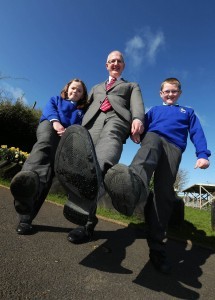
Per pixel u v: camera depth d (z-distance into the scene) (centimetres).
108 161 226
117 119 276
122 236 339
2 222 312
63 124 297
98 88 316
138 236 348
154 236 251
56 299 181
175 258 300
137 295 207
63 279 209
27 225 283
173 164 258
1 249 240
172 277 248
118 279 226
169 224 434
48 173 288
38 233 298
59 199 501
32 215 287
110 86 306
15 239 268
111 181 185
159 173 256
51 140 290
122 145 261
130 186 182
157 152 239
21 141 1252
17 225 307
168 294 217
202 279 253
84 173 190
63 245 275
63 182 201
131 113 286
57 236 297
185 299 213
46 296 182
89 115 293
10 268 209
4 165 628
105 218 410
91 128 289
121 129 271
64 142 196
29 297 176
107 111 288
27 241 269
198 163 263
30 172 213
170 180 255
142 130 261
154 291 218
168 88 296
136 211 446
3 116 1203
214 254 323
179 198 452
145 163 223
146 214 257
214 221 437
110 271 238
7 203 407
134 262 266
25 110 1260
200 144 271
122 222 397
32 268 217
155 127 274
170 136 267
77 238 274
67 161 194
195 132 278
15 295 175
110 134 259
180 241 356
